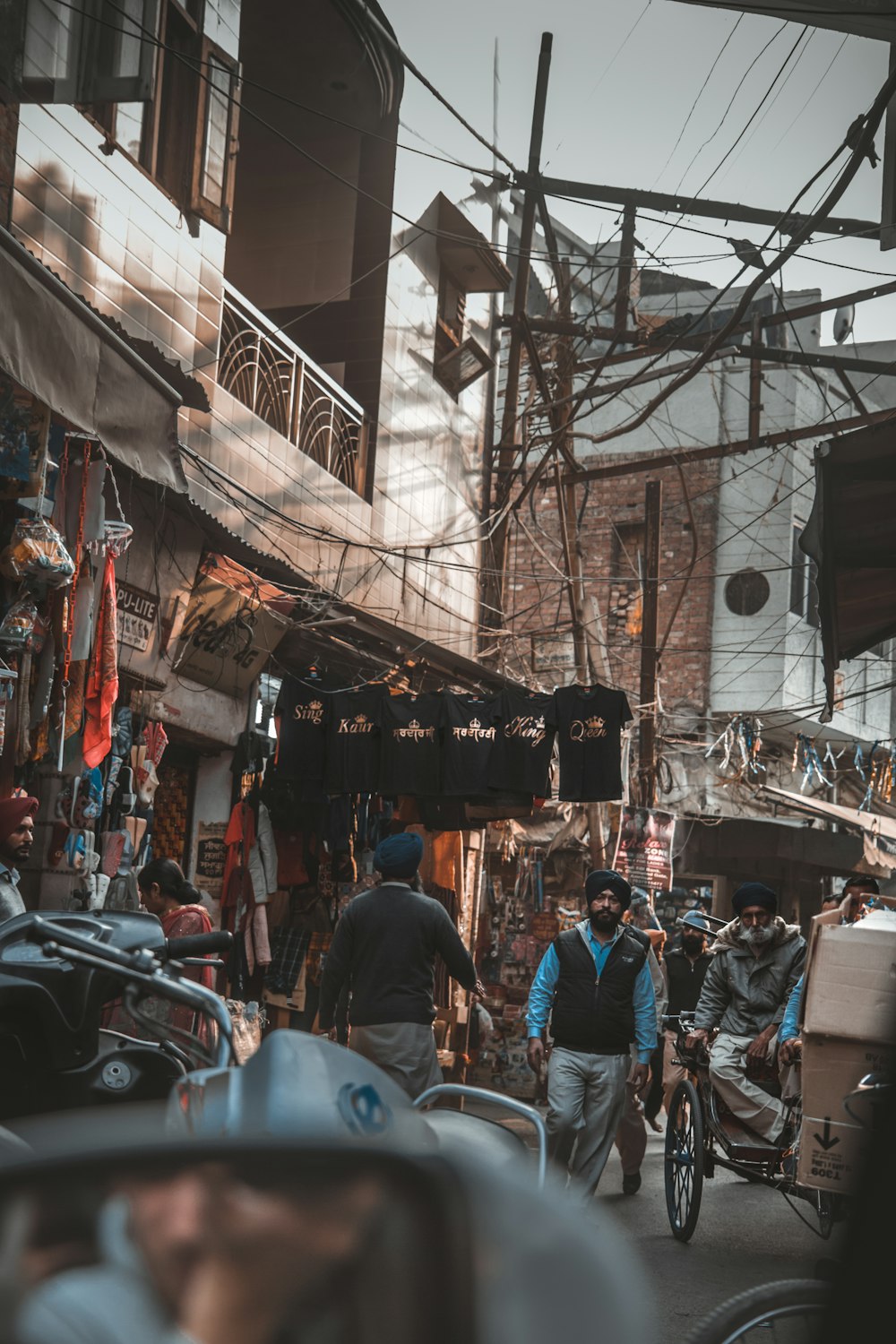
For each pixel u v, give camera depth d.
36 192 8.85
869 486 9.13
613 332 17.55
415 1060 5.93
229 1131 1.83
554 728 10.44
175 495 9.09
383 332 15.06
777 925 6.87
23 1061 3.60
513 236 20.14
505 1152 2.66
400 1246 1.36
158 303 10.43
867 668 28.44
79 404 6.09
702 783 22.27
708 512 27.28
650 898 17.30
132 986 2.62
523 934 15.98
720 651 26.42
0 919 5.04
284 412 13.09
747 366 27.58
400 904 6.06
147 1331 1.29
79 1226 1.34
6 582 6.55
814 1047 5.17
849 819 19.89
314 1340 1.33
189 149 10.84
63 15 8.09
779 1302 2.68
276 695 12.17
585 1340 1.39
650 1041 6.83
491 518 16.73
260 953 10.32
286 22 14.37
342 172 15.69
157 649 9.42
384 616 14.62
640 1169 8.14
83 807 7.91
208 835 10.77
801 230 11.55
